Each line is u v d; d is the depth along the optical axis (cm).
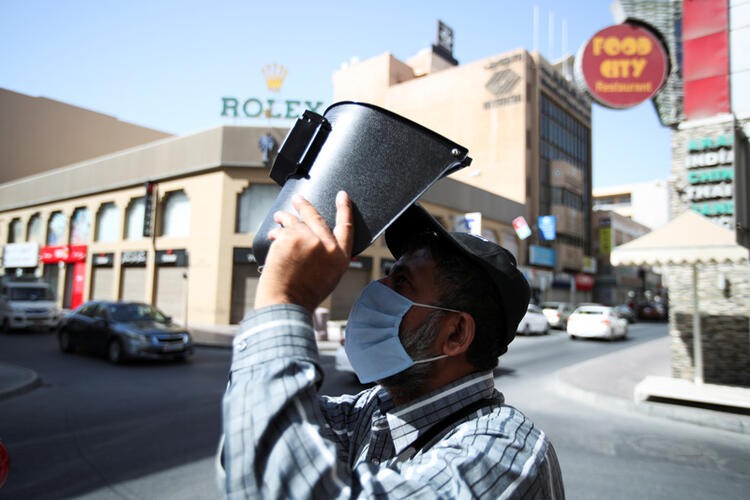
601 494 410
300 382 63
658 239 775
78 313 1262
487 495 68
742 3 888
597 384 893
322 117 83
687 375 900
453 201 2662
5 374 889
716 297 886
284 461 59
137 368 1046
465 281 90
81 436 538
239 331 70
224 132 2164
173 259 2275
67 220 2894
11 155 3709
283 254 68
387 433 97
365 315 98
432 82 3834
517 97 3419
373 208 75
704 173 895
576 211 3803
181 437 534
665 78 899
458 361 93
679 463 493
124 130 4297
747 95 880
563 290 3594
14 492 386
